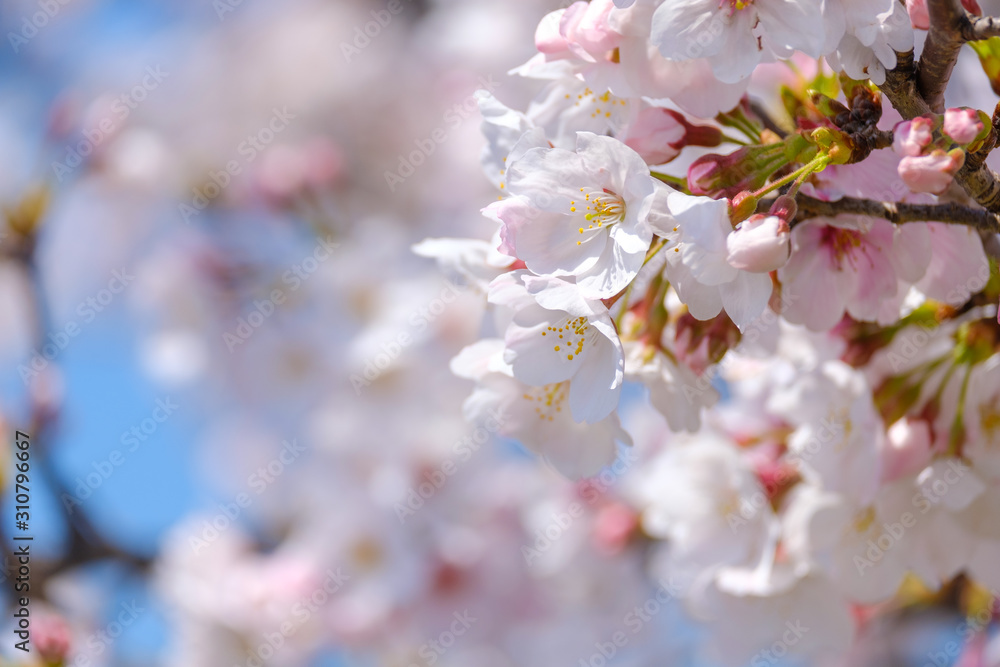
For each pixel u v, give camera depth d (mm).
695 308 606
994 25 595
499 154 634
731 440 735
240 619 1040
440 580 1076
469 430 1073
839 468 668
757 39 607
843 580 676
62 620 836
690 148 641
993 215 615
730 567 708
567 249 606
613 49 618
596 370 609
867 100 613
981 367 655
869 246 631
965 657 795
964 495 650
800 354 688
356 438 1078
